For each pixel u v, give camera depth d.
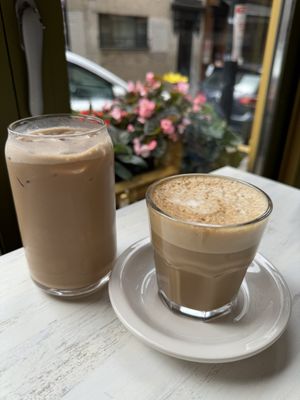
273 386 0.35
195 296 0.42
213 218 0.38
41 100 0.67
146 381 0.36
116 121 1.01
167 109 1.07
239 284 0.43
